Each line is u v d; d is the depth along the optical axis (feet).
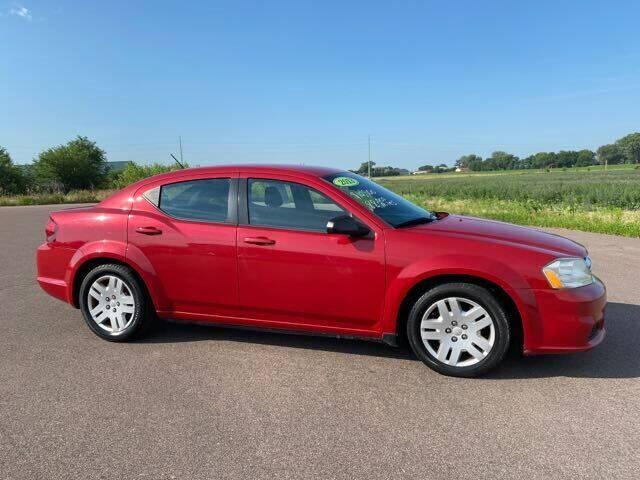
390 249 12.49
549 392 11.56
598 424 10.12
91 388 12.01
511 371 12.74
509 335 11.98
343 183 14.01
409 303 12.87
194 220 14.38
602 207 60.08
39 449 9.45
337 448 9.37
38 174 202.90
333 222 12.45
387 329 12.78
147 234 14.58
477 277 12.00
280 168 14.29
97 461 9.04
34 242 37.22
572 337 11.80
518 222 49.67
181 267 14.28
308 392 11.73
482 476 8.47
